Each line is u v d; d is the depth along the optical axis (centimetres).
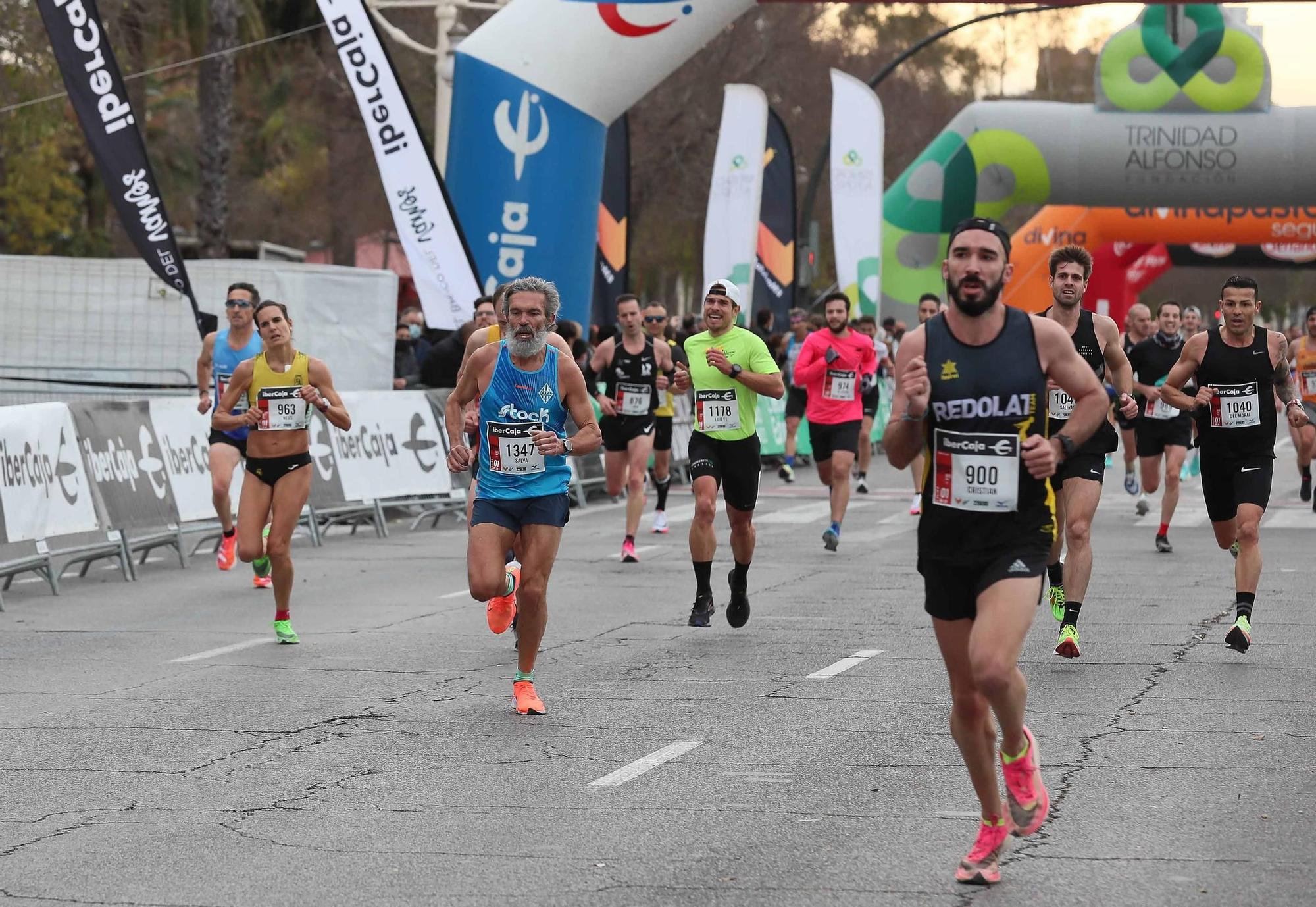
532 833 1537
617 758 1841
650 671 2402
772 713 2078
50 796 1695
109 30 8219
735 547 2752
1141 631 2727
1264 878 1367
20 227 9869
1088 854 1445
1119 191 8169
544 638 2719
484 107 5219
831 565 3712
